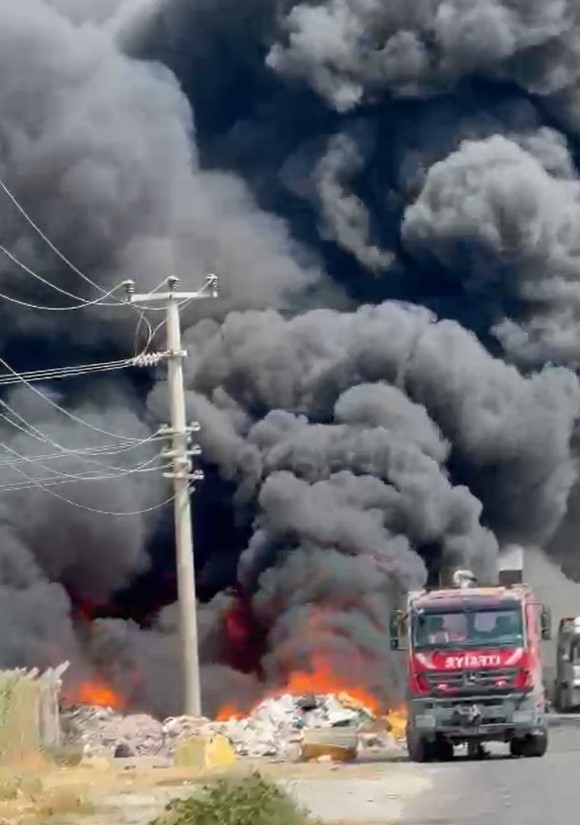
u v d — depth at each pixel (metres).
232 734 70.38
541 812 37.53
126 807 41.97
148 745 71.44
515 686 58.59
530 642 59.09
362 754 66.06
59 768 58.09
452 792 44.03
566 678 93.62
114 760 65.19
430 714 58.59
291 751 68.06
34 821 39.09
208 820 34.47
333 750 62.00
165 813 36.25
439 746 61.03
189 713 72.19
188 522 73.00
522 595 59.66
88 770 56.84
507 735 58.66
